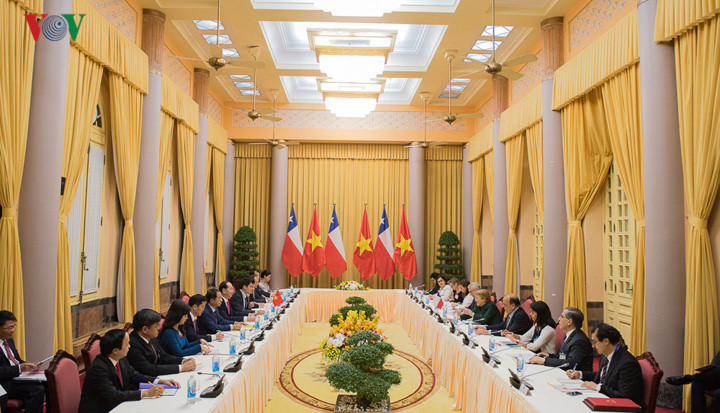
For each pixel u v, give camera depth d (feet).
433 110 35.81
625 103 16.17
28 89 12.47
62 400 9.08
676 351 13.29
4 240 11.96
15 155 12.08
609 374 10.17
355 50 22.54
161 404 8.50
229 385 9.73
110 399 8.64
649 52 14.03
